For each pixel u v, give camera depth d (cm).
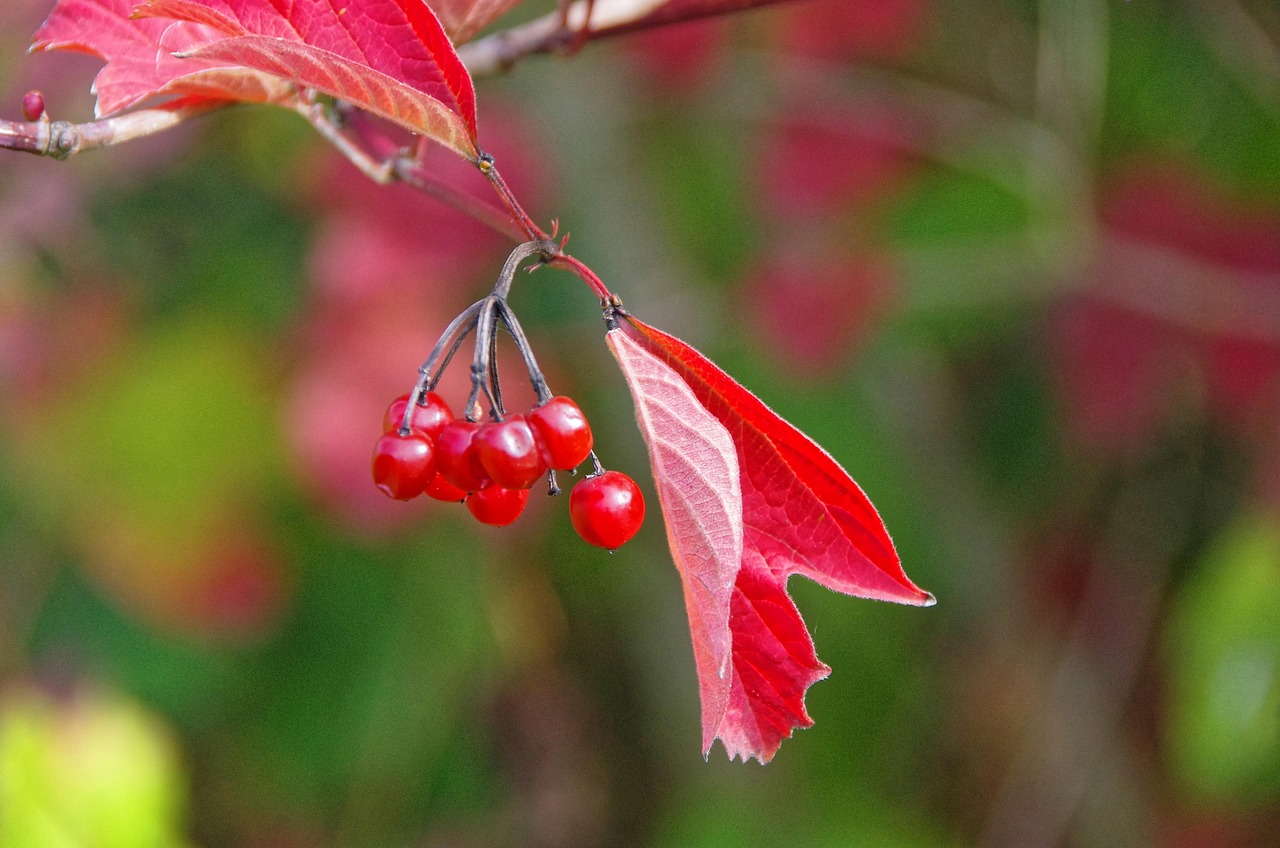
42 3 73
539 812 103
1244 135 86
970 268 88
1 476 81
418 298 77
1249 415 87
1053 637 104
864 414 94
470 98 56
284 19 56
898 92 89
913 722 101
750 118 91
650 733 105
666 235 94
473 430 56
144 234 83
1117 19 87
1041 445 103
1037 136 86
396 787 94
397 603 86
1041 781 102
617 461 94
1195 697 77
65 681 83
